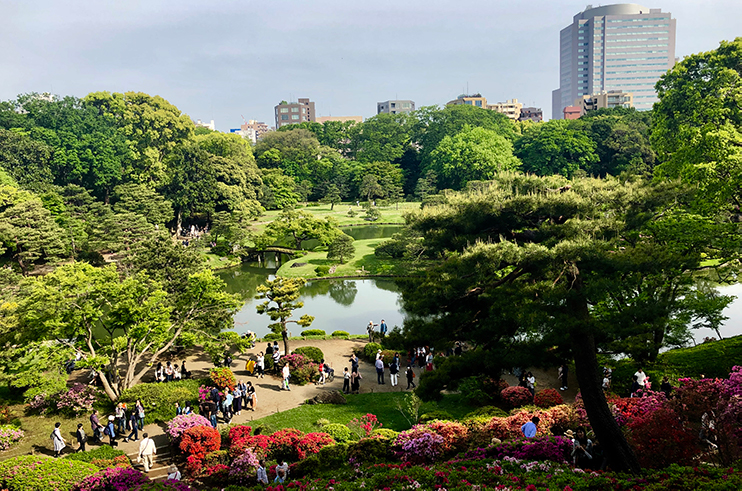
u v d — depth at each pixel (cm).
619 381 2606
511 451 1631
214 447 2103
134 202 7350
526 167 11219
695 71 4594
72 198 7150
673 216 2680
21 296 3256
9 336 2562
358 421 2297
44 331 2484
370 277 6088
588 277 1591
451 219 1811
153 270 3591
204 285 2997
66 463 1828
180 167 8219
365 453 1872
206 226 8494
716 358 2742
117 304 2633
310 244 8162
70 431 2408
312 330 4131
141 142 10088
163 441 2330
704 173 3156
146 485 1638
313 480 1564
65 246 5956
